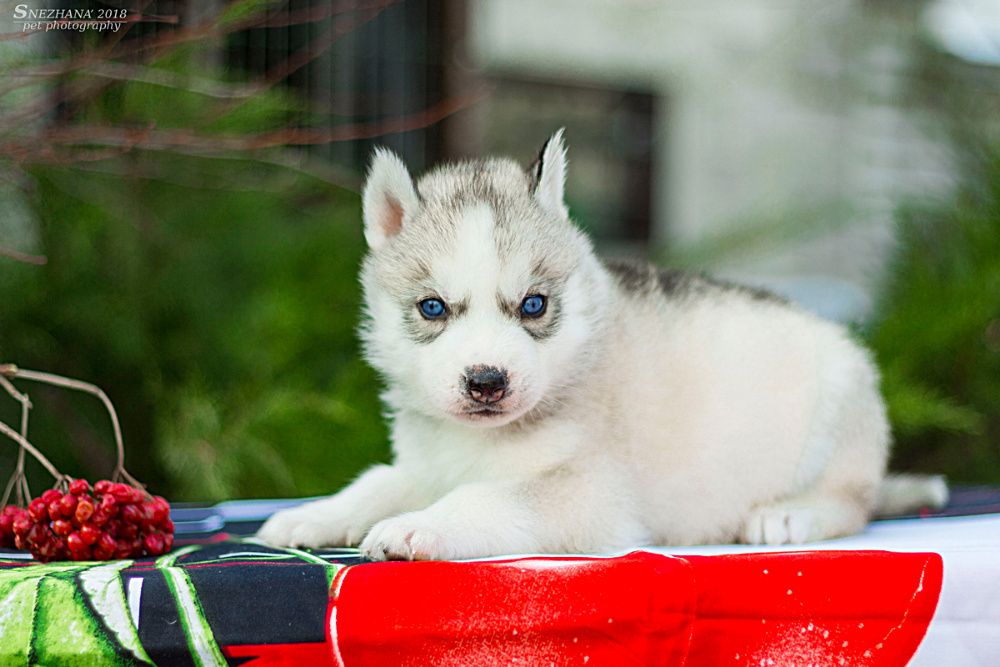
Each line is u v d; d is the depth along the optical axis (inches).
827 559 34.0
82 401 55.2
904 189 71.0
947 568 34.0
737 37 103.9
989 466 61.1
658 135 105.8
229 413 54.6
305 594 33.4
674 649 33.5
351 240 58.7
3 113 47.1
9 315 53.7
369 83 59.8
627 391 39.4
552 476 38.1
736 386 40.1
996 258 61.2
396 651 33.3
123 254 54.7
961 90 69.7
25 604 33.2
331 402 54.0
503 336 37.6
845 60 90.9
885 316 63.0
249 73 55.2
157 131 49.4
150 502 37.6
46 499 37.1
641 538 38.2
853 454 41.2
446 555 35.7
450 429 39.1
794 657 33.7
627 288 41.3
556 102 102.3
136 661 33.0
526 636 33.4
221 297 57.1
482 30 95.2
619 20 103.6
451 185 40.4
